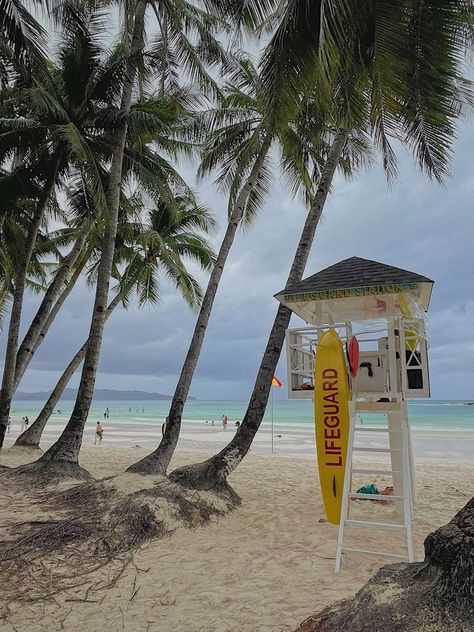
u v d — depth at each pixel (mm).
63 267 12398
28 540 5086
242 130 11773
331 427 5625
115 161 9867
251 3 8633
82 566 4520
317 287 5504
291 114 5785
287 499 7746
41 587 4039
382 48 4555
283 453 19078
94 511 5949
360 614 1898
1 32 8078
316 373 5734
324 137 11156
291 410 70125
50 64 12516
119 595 3896
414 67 4621
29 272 16828
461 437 26734
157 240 14156
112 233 9469
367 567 4484
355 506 7309
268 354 7797
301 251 8195
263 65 5539
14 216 12266
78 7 10445
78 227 13859
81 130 11078
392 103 4668
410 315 5652
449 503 7762
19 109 11539
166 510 5824
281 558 4750
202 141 12539
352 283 5328
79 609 3645
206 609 3604
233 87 12289
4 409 10320
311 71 5332
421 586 1847
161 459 7586
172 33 11859
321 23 4016
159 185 11070
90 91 10836
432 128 5184
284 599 3734
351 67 5156
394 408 5105
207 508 6270
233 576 4266
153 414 68250
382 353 5387
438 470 12469
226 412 67375
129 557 4762
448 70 4738
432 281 4934
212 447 21469
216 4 10336
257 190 12797
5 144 11055
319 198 8609
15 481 7715
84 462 12508
